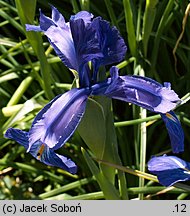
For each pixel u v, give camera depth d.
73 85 0.69
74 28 0.67
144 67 0.84
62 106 0.67
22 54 0.91
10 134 0.68
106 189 0.70
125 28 0.87
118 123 0.79
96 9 0.87
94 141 0.69
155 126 0.84
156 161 0.69
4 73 0.85
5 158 0.85
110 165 0.69
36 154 0.67
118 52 0.68
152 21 0.80
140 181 0.78
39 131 0.66
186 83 0.86
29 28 0.68
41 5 0.89
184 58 0.85
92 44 0.67
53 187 0.88
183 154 0.86
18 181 0.89
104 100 0.68
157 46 0.82
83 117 0.68
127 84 0.68
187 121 0.81
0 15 0.90
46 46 0.88
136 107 0.81
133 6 0.85
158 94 0.68
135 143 0.81
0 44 0.85
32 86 0.87
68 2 0.89
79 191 0.84
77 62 0.68
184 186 0.69
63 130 0.66
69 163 0.67
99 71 0.69
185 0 0.83
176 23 0.88
